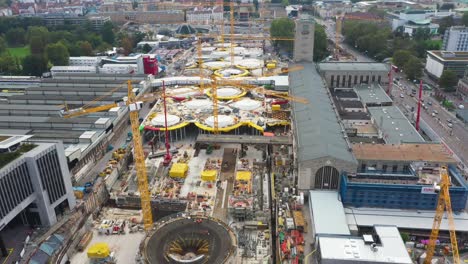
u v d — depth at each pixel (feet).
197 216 594.24
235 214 607.37
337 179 622.95
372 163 652.48
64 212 609.83
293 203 620.08
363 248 480.23
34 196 556.10
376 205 597.52
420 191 579.07
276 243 564.30
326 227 542.16
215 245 533.14
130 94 611.88
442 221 564.30
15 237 557.33
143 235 590.14
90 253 531.50
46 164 559.38
